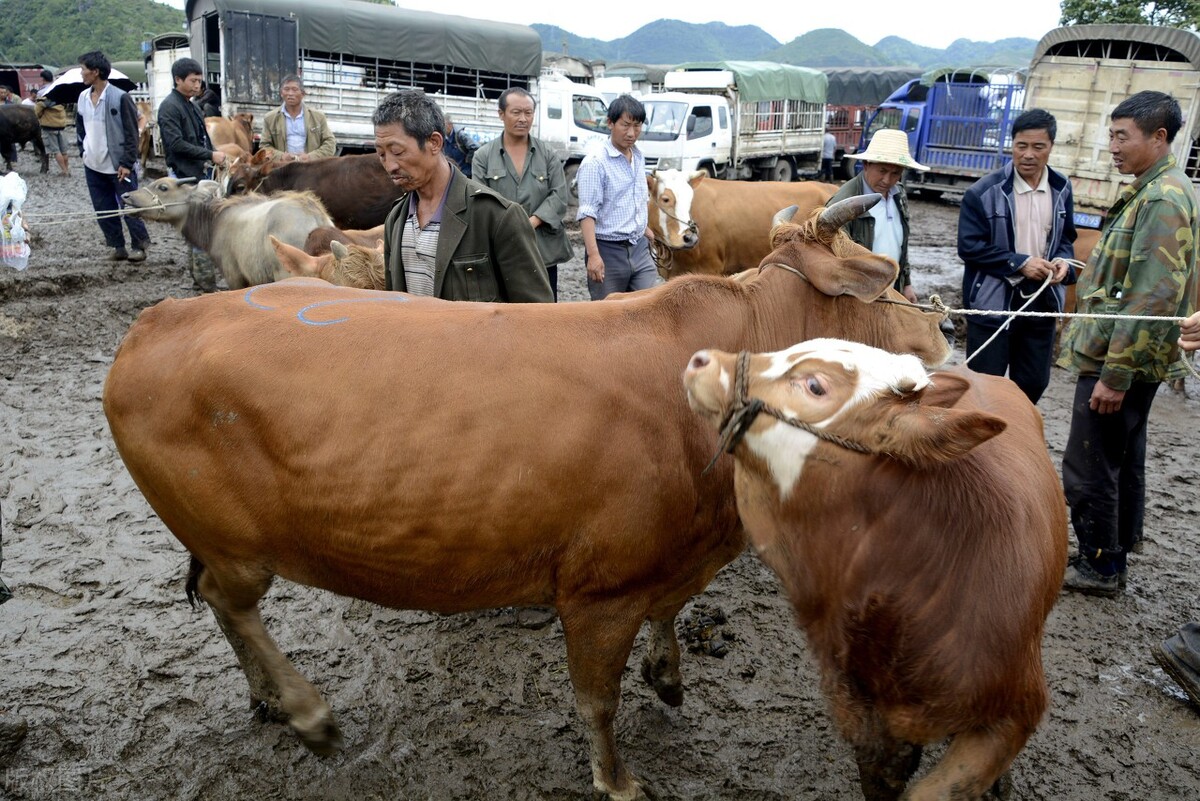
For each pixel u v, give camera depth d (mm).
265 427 2617
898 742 2361
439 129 3469
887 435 2143
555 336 2695
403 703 3621
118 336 8336
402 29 17344
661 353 2730
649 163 20359
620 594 2736
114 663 3799
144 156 19781
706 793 3176
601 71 35344
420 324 2693
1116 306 3998
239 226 8266
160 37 23234
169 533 4895
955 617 2168
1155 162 3949
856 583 2244
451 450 2561
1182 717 3662
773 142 23609
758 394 2297
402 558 2666
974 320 4938
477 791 3172
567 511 2607
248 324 2727
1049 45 15297
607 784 2988
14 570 4473
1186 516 5461
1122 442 4254
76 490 5332
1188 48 13930
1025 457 2697
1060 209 4848
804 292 2979
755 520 2428
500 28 18531
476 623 4160
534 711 3582
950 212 20266
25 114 19406
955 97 21594
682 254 9109
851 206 2908
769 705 3650
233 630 3139
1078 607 4410
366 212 10227
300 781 3191
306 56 16953
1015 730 2217
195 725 3445
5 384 7043
